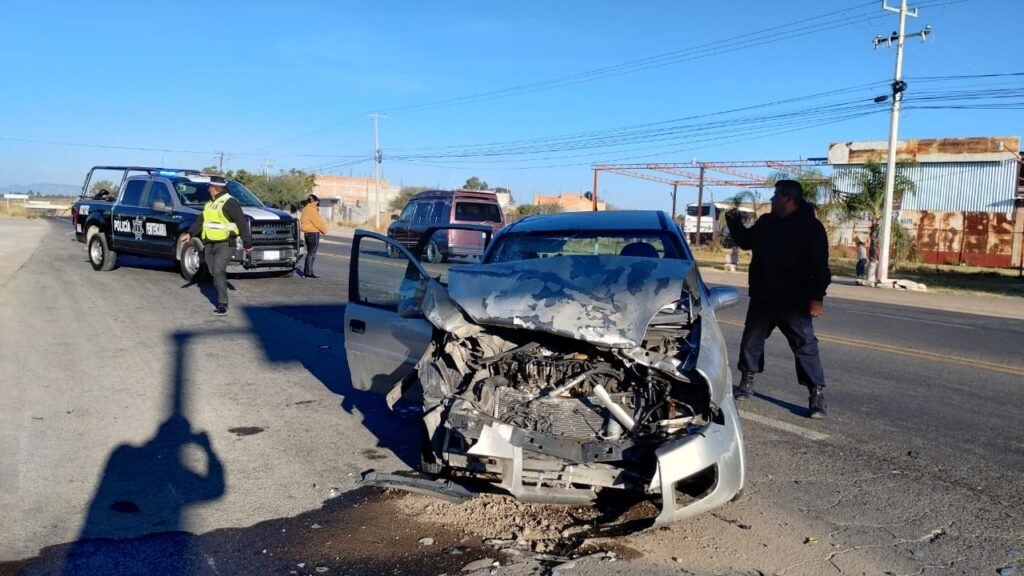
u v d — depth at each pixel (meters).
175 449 5.43
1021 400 7.27
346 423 6.09
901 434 6.09
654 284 4.41
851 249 36.34
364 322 5.76
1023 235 32.31
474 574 3.69
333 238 38.97
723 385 4.09
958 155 36.38
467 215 21.36
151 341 9.08
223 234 10.93
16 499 4.52
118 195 16.28
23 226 38.19
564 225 6.29
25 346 8.66
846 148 38.84
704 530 4.23
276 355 8.48
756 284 6.54
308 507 4.49
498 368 4.56
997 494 4.84
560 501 4.05
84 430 5.79
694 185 49.28
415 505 4.52
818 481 5.02
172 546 3.98
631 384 4.29
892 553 3.99
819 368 6.47
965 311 16.27
